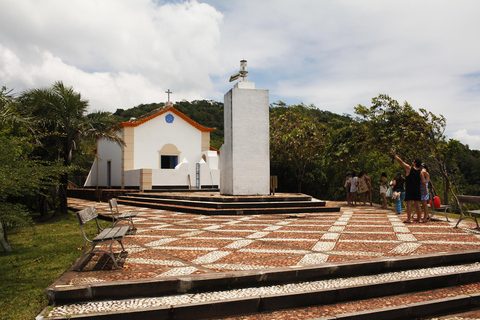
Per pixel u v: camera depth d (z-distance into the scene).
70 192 26.75
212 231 8.12
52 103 13.86
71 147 15.03
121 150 23.52
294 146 26.08
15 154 8.68
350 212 12.46
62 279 4.44
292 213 12.01
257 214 11.71
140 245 6.58
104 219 11.77
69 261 6.11
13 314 3.87
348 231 7.88
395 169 26.52
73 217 13.88
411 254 5.55
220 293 4.29
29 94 13.99
